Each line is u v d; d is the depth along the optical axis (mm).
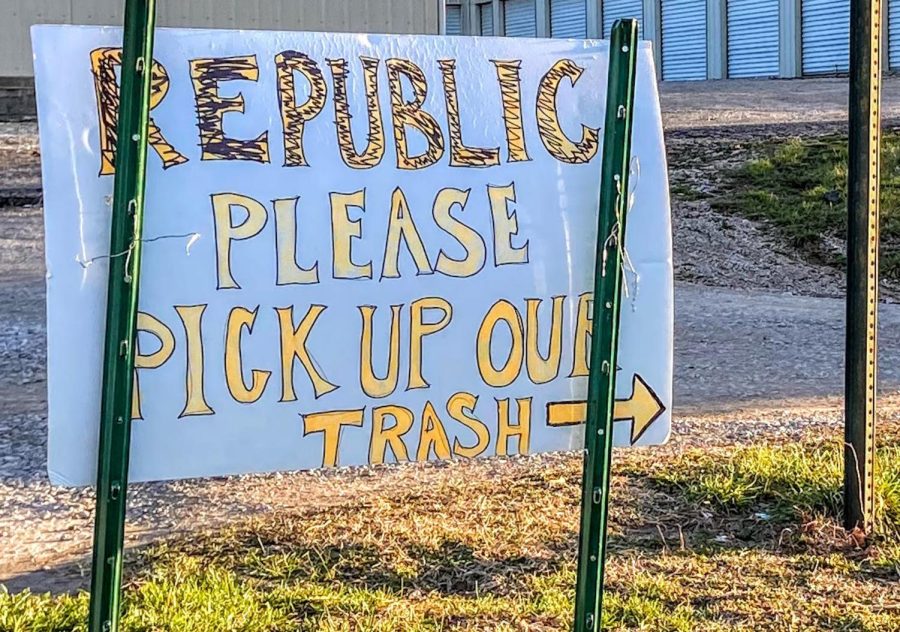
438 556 4164
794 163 15719
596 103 2947
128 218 2355
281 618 3592
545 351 2891
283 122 2676
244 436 2650
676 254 12906
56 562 4250
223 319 2615
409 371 2779
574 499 4805
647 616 3631
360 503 4777
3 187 14133
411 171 2779
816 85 27016
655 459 5332
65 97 2457
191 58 2609
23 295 10102
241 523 4539
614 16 37531
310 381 2697
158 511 4754
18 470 5469
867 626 3602
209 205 2605
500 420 2863
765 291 11523
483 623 3592
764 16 32344
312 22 14977
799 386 7418
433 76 2824
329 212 2699
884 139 15930
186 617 3514
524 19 41406
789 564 4109
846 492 4348
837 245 12906
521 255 2863
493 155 2852
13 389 7238
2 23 15852
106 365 2371
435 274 2791
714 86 29016
